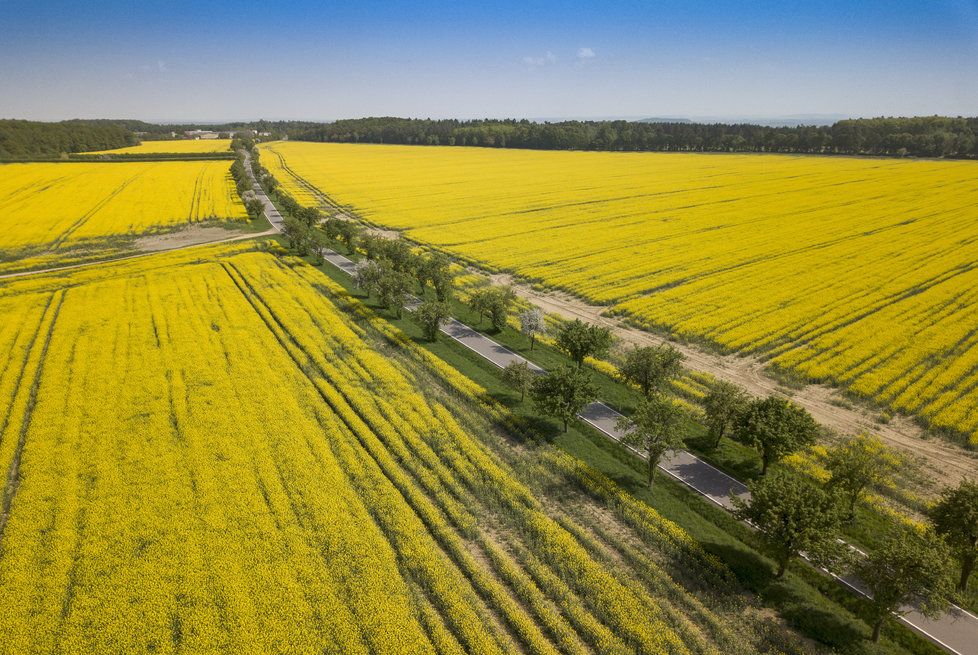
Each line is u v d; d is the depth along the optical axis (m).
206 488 33.66
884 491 36.41
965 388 47.75
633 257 87.44
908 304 65.25
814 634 26.23
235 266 82.44
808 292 70.62
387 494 33.69
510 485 35.38
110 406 42.81
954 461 39.41
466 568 28.84
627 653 24.28
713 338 59.25
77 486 33.91
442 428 41.44
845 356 53.72
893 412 45.44
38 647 23.81
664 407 36.22
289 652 23.69
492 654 23.94
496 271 84.06
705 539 32.03
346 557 28.84
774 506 28.48
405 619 25.31
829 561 29.28
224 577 27.31
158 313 62.59
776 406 36.97
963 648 25.58
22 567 27.84
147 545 29.47
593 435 42.31
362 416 43.12
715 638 25.59
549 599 27.47
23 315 61.84
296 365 51.72
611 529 32.75
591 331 49.75
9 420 41.44
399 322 64.19
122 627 24.70
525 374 44.78
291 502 33.03
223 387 46.12
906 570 24.58
